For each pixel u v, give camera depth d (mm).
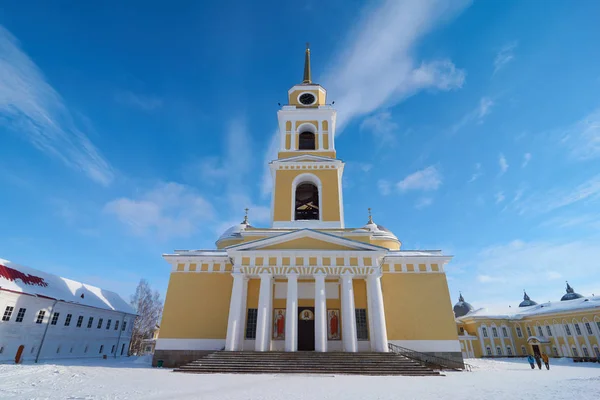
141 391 12469
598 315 53188
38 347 35375
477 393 12586
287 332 22844
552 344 61125
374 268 24828
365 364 19844
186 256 28656
